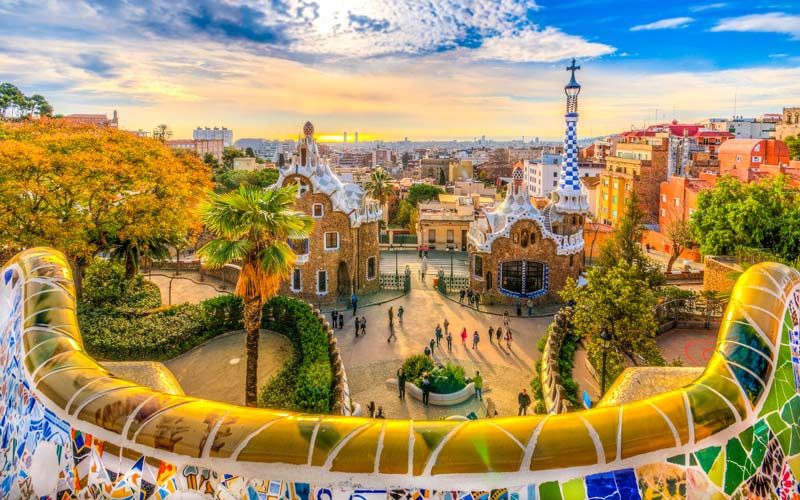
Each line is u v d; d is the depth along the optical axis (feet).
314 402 86.99
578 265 185.37
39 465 20.16
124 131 166.09
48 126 166.61
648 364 100.42
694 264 232.73
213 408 19.07
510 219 179.01
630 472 17.81
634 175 320.29
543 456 17.33
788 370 24.57
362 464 17.25
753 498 20.16
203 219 87.20
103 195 129.59
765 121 602.03
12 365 24.22
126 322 121.60
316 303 180.45
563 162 186.60
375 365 129.08
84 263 140.97
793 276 27.96
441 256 269.23
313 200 176.24
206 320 127.65
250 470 17.47
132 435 18.56
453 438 17.67
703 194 195.21
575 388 94.58
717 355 23.70
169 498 17.84
